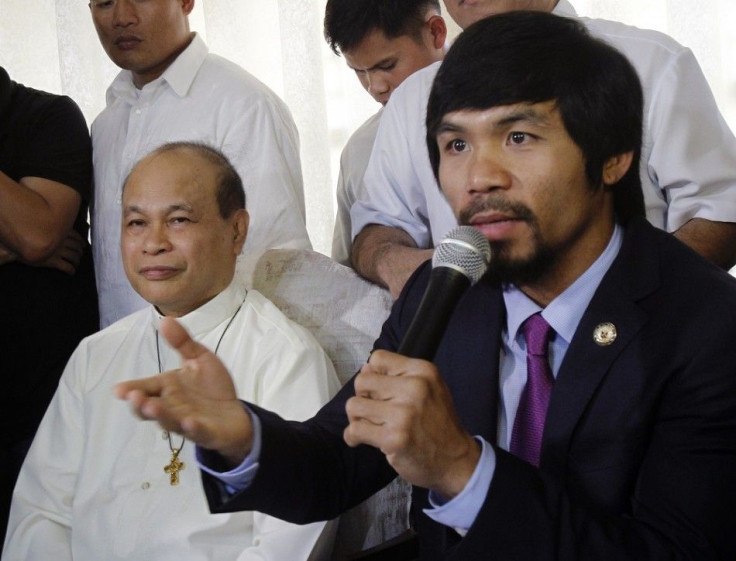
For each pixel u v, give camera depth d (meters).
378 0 2.88
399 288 2.37
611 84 1.44
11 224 2.72
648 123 2.28
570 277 1.52
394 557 2.11
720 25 3.12
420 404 1.24
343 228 3.24
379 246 2.50
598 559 1.33
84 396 2.27
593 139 1.43
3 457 2.67
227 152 2.84
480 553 1.33
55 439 2.27
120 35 2.89
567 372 1.47
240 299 2.28
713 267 1.54
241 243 2.31
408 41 2.90
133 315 2.35
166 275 2.20
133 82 3.02
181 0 2.96
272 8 3.57
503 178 1.40
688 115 2.27
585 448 1.46
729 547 1.39
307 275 2.43
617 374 1.46
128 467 2.13
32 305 2.76
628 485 1.44
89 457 2.17
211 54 3.00
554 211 1.42
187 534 2.04
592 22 2.38
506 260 1.43
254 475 1.43
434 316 1.28
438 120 1.45
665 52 2.30
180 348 1.35
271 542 1.99
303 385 2.14
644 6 3.21
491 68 1.40
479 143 1.42
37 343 2.76
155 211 2.21
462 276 1.29
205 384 1.36
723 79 3.12
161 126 2.90
